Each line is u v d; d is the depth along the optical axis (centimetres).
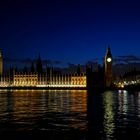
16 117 5741
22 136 3869
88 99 12706
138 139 3700
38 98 13550
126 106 8481
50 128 4431
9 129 4344
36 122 5038
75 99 12712
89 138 3750
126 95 17338
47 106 8569
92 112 6725
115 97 14612
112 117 5712
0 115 6091
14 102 10456
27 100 11806
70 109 7550
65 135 3928
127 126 4578
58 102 10544
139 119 5381
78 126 4606
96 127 4497
